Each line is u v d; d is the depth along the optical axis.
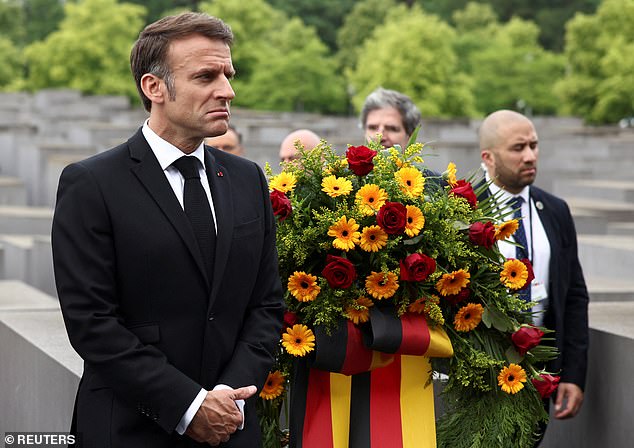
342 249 4.09
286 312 4.18
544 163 21.53
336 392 4.18
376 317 4.08
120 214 3.56
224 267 3.64
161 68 3.60
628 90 34.53
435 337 4.11
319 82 37.59
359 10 51.06
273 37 42.47
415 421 4.18
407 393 4.20
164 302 3.58
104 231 3.55
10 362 6.15
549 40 54.41
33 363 5.59
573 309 5.64
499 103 38.22
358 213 4.08
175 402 3.46
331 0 55.62
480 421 4.26
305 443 4.15
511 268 4.21
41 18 53.19
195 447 3.62
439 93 32.25
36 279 11.19
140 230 3.56
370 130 6.13
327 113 38.91
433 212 4.13
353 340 4.10
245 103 37.75
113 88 37.44
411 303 4.13
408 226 4.05
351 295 4.09
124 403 3.57
